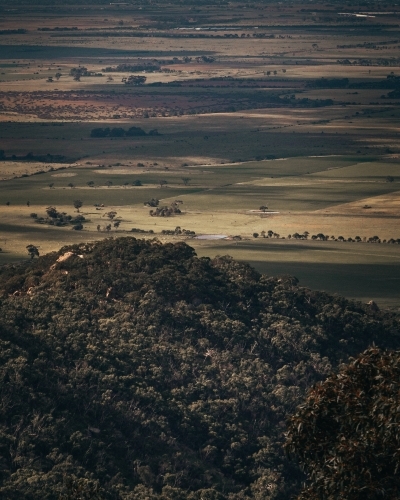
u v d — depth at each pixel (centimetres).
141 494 16350
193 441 18900
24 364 18750
